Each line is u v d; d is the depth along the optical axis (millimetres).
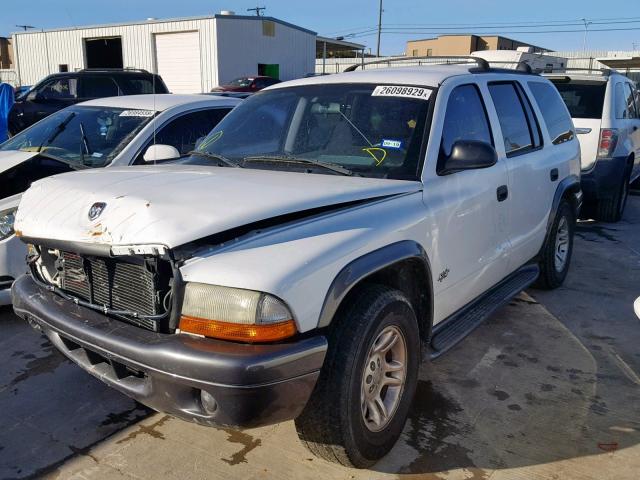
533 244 4879
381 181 3250
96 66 32125
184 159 4367
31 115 12844
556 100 5602
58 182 3201
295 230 2678
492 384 3875
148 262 2568
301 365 2441
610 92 8180
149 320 2619
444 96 3715
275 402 2408
